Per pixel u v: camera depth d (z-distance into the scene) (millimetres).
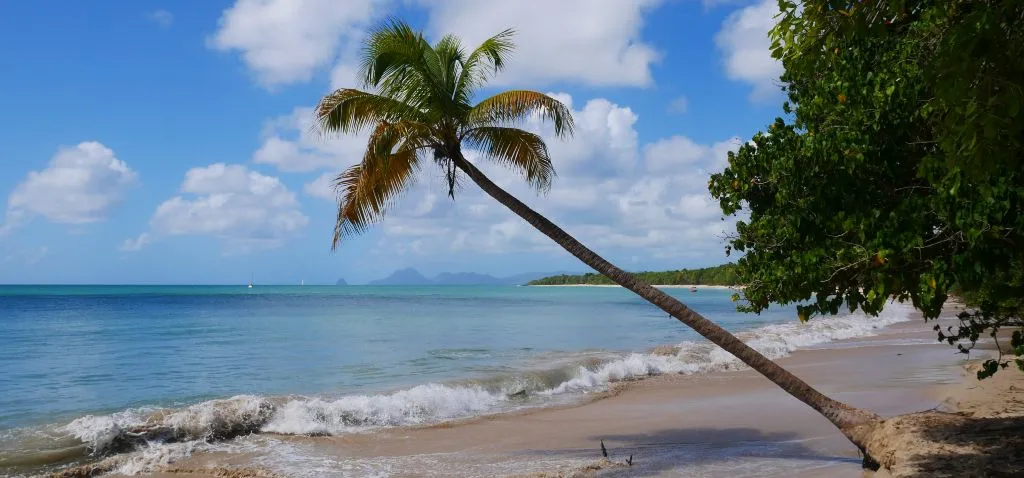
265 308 67375
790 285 7523
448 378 18656
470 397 15148
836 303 7398
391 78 10250
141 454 10578
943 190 5621
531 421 13047
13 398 15938
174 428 11602
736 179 8078
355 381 18562
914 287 6359
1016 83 3893
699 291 164875
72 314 54469
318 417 12836
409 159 10688
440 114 10203
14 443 10969
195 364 22562
